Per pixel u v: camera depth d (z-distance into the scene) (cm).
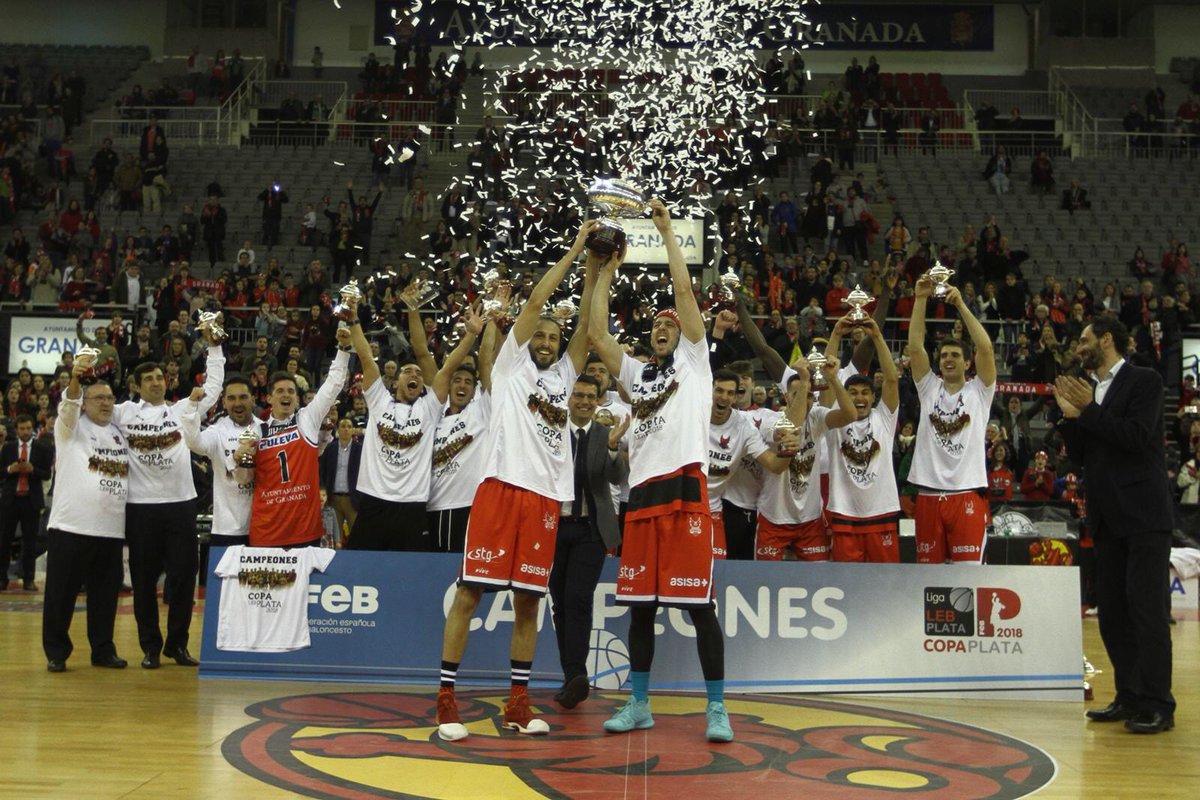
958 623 622
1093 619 1118
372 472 671
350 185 1955
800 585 623
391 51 2752
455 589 629
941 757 466
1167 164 2347
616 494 653
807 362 635
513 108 2028
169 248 1981
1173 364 1686
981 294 1764
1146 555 545
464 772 425
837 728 523
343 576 638
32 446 1222
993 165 2233
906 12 2756
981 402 657
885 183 2208
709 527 508
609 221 524
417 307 695
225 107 2494
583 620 575
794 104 2347
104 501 670
